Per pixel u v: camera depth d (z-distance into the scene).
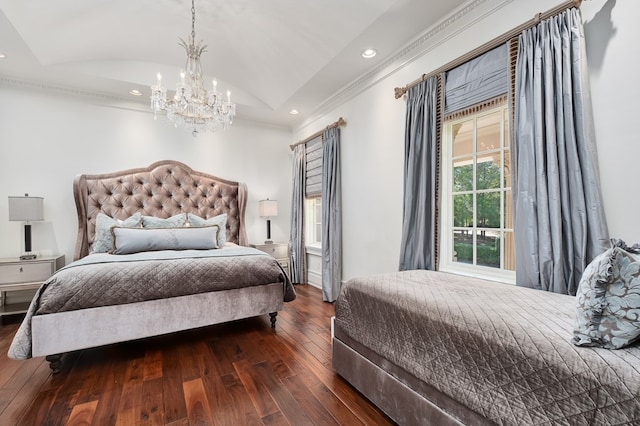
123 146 3.68
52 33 2.54
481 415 1.05
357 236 3.27
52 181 3.32
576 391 0.85
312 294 3.87
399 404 1.40
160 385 1.78
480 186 2.28
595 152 1.52
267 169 4.65
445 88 2.30
